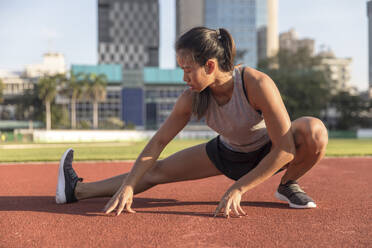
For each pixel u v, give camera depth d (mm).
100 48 136500
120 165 7375
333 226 2225
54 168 6734
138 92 62156
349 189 3842
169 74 63281
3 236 2055
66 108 60750
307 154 2582
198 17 88062
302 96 50375
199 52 2057
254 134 2475
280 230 2135
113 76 61500
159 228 2188
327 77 55281
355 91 94062
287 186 2887
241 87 2260
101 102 61219
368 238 1978
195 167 2824
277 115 2240
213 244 1884
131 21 139750
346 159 8023
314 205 2758
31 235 2066
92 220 2395
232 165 2703
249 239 1963
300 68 53188
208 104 2395
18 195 3580
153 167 2873
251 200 3148
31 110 61625
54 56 104438
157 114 63094
